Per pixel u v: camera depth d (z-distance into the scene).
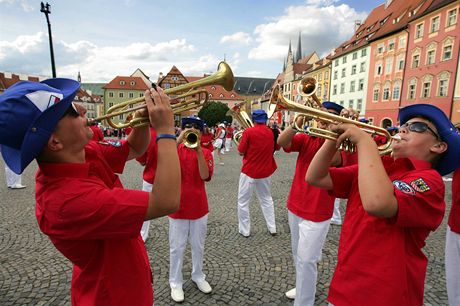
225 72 1.49
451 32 23.33
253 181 4.43
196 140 2.84
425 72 25.89
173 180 1.16
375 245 1.46
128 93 65.69
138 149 1.75
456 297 2.50
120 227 1.12
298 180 2.92
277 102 2.02
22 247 3.99
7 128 1.00
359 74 35.62
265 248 4.11
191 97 1.46
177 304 2.86
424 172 1.41
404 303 1.41
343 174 1.74
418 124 1.47
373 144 1.38
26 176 8.84
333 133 1.61
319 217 2.67
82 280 1.33
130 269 1.36
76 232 1.12
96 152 1.47
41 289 3.04
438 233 4.70
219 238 4.45
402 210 1.29
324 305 2.89
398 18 30.09
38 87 1.08
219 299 2.94
